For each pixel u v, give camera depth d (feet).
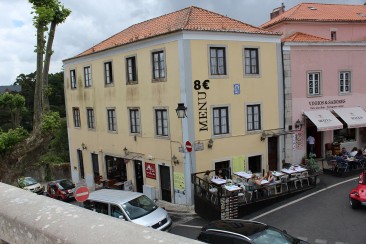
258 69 71.20
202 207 58.44
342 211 52.34
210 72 65.57
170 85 66.28
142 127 74.84
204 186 61.05
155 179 72.59
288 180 61.93
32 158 35.63
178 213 61.67
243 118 69.82
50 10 33.24
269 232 31.96
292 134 75.66
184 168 65.00
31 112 156.46
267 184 58.70
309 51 76.64
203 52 64.54
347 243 42.01
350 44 80.43
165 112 68.74
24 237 7.45
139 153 76.69
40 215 7.56
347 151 80.94
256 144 71.61
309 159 71.51
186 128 63.93
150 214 46.65
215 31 64.90
